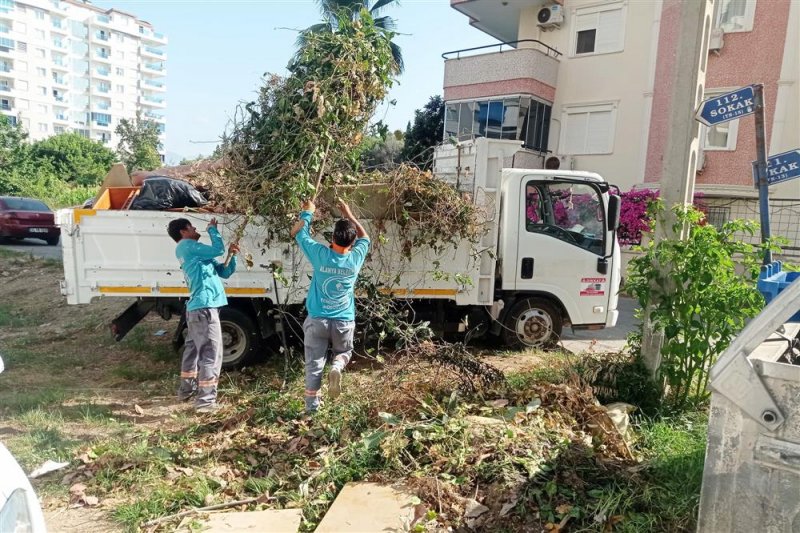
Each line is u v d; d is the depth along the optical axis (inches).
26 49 3496.6
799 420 83.4
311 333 189.0
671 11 622.8
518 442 156.6
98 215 225.9
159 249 231.1
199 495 143.9
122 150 1770.4
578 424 175.6
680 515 130.0
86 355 280.8
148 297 240.4
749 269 195.5
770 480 86.1
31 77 3550.7
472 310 279.7
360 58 203.8
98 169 1733.5
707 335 184.4
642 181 661.9
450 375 202.8
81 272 228.1
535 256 272.8
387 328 238.2
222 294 212.1
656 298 200.4
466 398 193.2
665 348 190.5
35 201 765.9
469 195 254.7
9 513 82.0
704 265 183.6
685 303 186.9
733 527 89.8
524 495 136.1
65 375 251.1
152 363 265.0
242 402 206.2
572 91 714.8
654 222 220.5
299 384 222.1
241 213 226.2
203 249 204.8
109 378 245.4
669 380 196.1
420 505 136.1
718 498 91.1
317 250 189.5
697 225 193.9
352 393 205.2
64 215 224.5
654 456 158.9
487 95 724.0
